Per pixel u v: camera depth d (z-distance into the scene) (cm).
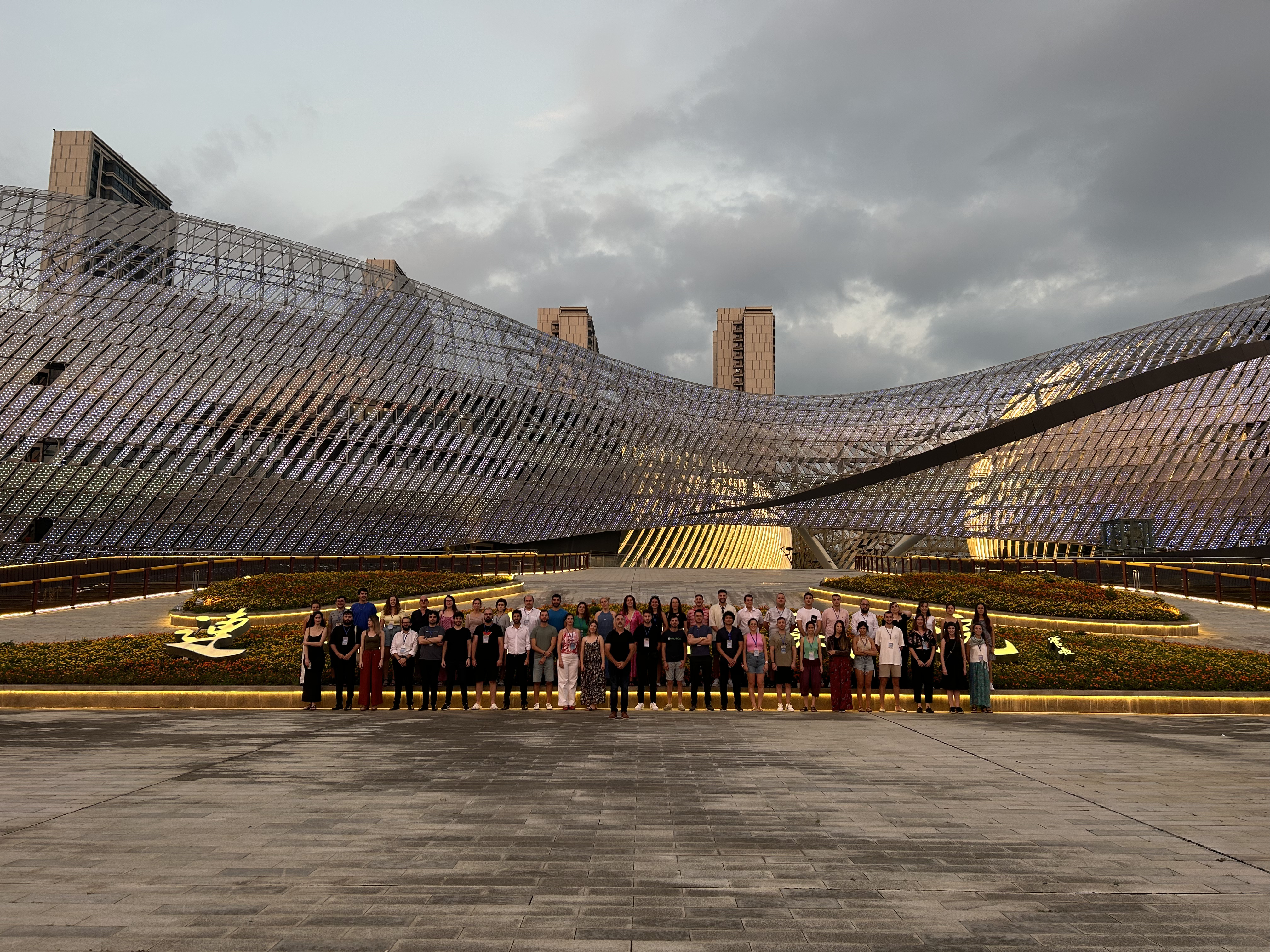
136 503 4262
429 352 5159
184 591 3102
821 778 792
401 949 377
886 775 808
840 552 6372
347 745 980
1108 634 2170
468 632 1360
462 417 5162
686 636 1379
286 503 4597
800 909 434
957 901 448
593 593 3072
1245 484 4962
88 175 11150
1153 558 5119
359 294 5072
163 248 4594
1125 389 5450
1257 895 458
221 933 395
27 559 4059
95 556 4181
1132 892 464
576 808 662
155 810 650
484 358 5388
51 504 4112
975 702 1345
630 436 5828
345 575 2852
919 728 1147
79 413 4184
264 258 4828
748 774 812
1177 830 600
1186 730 1143
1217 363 5219
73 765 844
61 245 4375
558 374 5716
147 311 4428
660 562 5944
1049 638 1628
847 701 1355
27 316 4203
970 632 1354
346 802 681
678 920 416
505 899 448
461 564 3900
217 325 4566
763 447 6197
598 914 424
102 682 1409
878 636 1406
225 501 4447
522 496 5334
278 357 4659
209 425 4431
